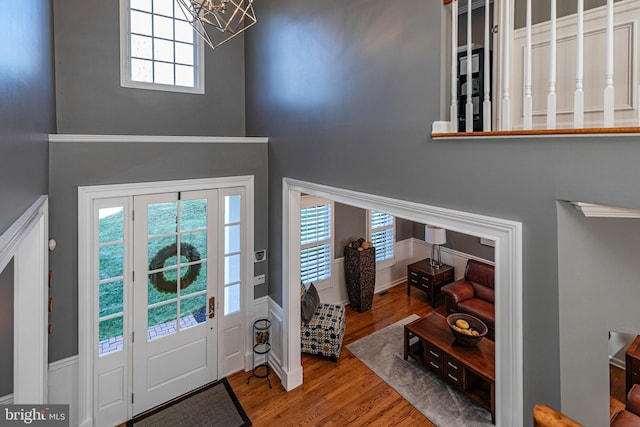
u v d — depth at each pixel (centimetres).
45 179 269
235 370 421
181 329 379
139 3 383
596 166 142
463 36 392
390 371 422
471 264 562
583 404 166
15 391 224
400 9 227
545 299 161
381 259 662
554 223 156
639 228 157
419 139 219
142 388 358
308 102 328
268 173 417
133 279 347
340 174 291
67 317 311
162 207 358
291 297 385
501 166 175
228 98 445
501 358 181
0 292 228
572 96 194
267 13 391
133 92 382
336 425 339
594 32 186
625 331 164
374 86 251
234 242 408
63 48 342
